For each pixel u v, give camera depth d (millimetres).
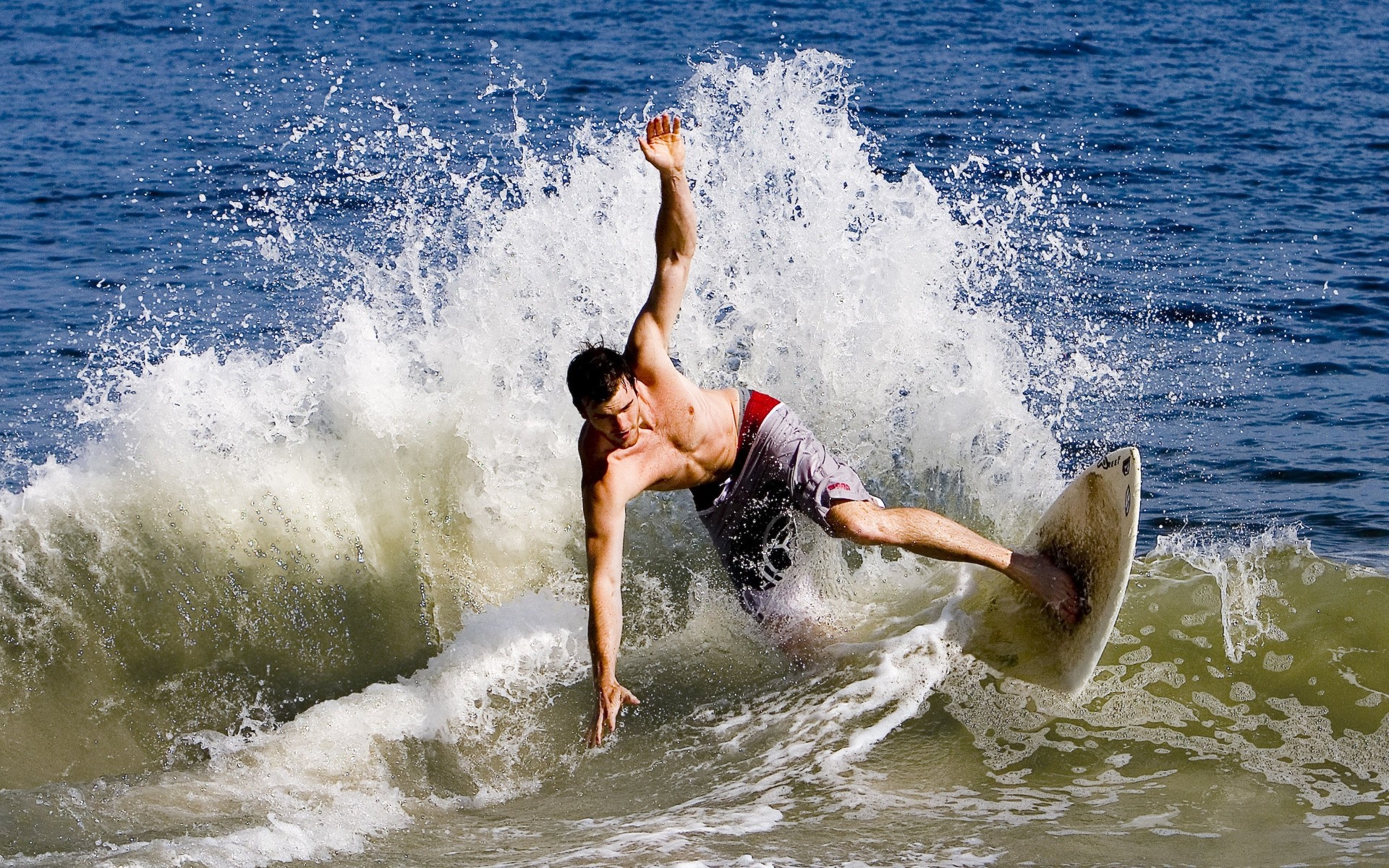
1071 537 8367
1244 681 7918
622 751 8133
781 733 8039
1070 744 7605
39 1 57312
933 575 9391
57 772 8094
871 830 6852
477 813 7539
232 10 53594
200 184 23672
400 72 36906
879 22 50000
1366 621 8148
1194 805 6965
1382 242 20484
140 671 8914
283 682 8906
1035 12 54969
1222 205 22906
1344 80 38406
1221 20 53594
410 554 9930
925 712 8016
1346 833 6598
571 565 10039
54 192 23453
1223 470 12031
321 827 7195
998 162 25891
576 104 31000
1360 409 13453
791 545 9023
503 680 8734
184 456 9906
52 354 15047
